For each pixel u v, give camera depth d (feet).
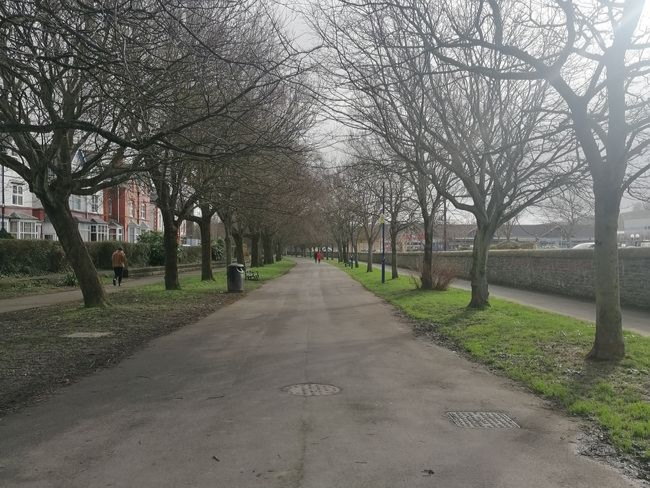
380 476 14.25
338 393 22.70
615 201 27.35
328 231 231.91
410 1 31.22
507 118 46.80
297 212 100.27
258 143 38.22
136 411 20.29
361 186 106.01
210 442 16.80
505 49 26.21
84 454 15.89
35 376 25.94
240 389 23.41
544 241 296.51
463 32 32.14
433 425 18.52
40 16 22.76
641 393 21.59
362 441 16.87
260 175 67.15
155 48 29.07
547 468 14.90
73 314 47.14
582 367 26.04
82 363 29.14
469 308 50.03
